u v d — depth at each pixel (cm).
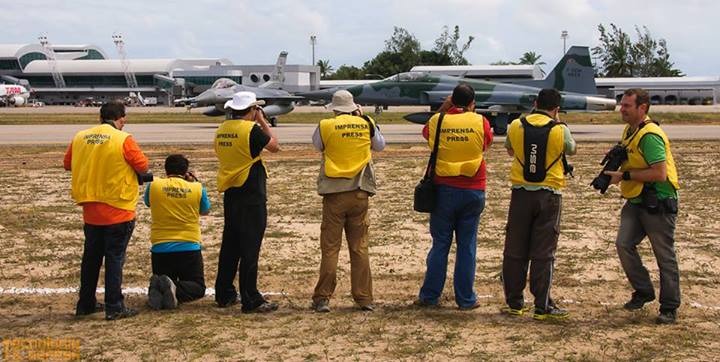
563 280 776
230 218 663
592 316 648
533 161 626
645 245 950
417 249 932
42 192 1462
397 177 1695
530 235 643
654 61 12425
